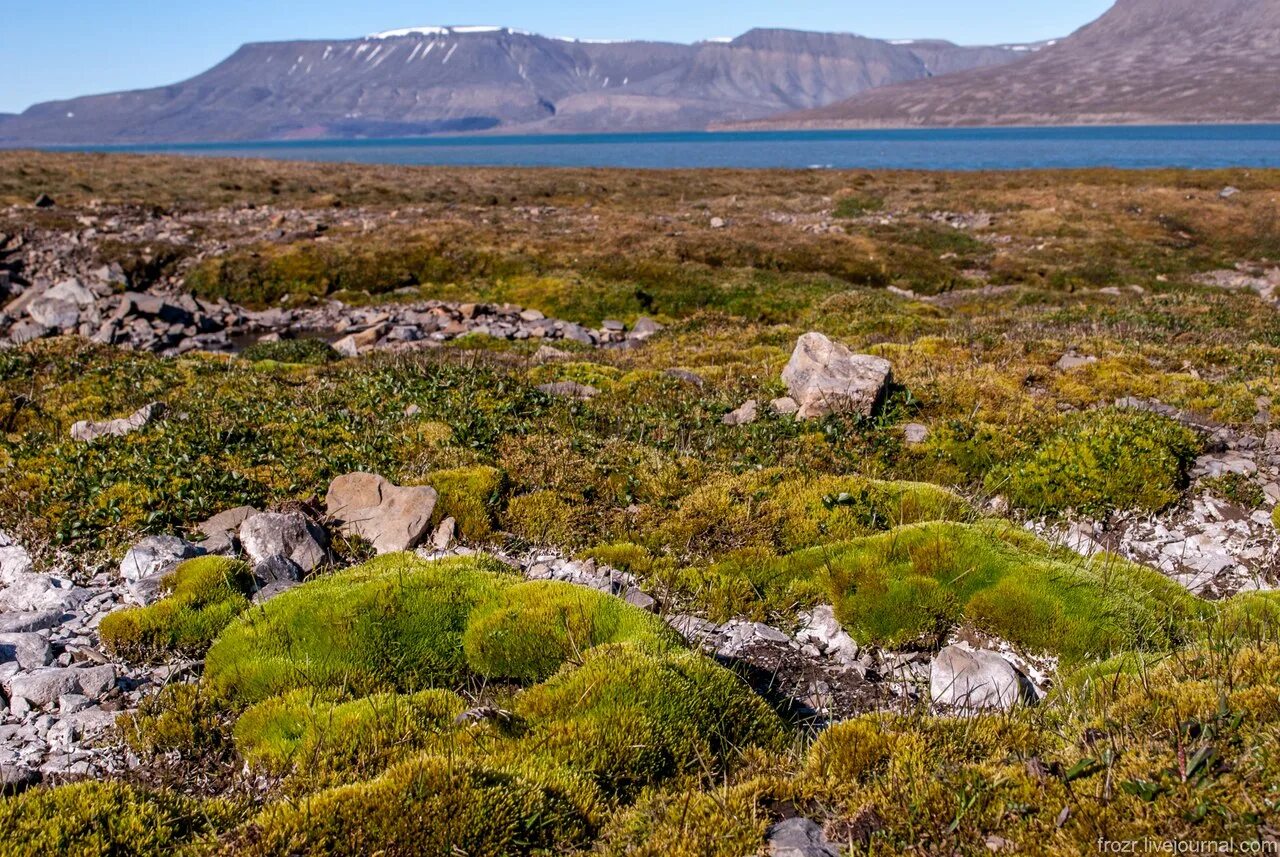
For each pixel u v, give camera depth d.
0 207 45.41
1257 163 127.44
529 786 5.21
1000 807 4.81
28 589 8.91
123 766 6.18
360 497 10.59
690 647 7.53
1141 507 11.30
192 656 7.73
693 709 6.13
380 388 14.99
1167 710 5.48
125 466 11.35
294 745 6.03
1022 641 7.96
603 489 11.38
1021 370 16.19
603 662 6.52
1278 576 9.85
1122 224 44.62
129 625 7.84
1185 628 7.93
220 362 17.62
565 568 9.54
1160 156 151.25
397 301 30.69
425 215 47.50
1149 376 16.08
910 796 5.00
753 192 63.75
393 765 5.40
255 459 11.77
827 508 10.55
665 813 5.18
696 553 10.00
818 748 5.77
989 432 12.95
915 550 8.98
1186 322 22.78
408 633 7.41
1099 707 6.00
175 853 4.96
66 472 11.27
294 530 9.63
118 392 15.02
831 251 36.72
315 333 27.14
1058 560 8.98
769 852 4.73
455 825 4.89
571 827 5.09
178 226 42.03
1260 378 15.73
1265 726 5.01
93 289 30.19
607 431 13.55
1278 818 4.32
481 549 9.83
